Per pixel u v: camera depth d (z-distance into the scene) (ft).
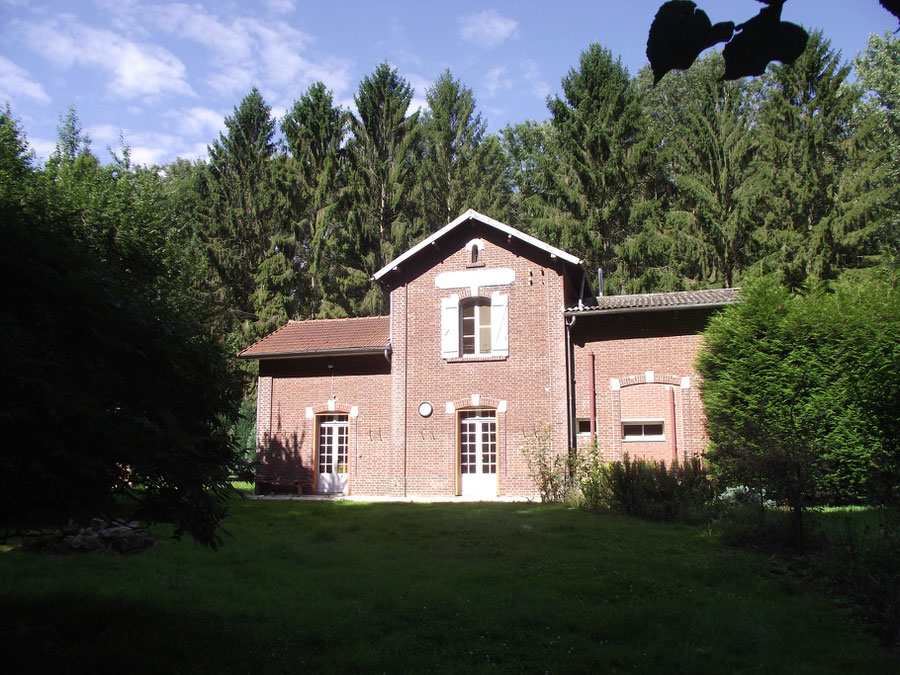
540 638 18.49
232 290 115.44
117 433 15.08
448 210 115.34
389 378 63.67
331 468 64.44
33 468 13.29
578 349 61.11
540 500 56.59
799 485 29.99
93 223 57.11
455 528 37.06
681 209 96.53
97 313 15.56
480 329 63.16
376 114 115.34
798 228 86.69
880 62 88.69
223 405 19.62
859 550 23.77
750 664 16.72
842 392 46.26
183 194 123.65
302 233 113.39
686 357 58.34
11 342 13.51
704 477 43.78
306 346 65.46
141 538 30.94
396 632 18.85
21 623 18.60
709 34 6.59
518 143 129.70
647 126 97.25
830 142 87.92
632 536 34.04
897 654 18.02
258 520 41.57
